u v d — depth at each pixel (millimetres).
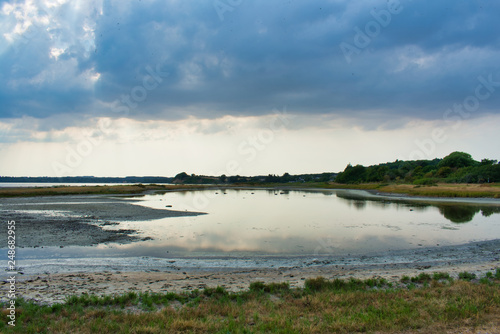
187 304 9133
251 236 22984
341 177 159750
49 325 7324
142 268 14609
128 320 7598
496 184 83312
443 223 29391
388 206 46750
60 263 15219
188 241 21000
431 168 120562
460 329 6934
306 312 8383
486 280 10969
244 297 9797
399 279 12258
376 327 7102
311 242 20969
